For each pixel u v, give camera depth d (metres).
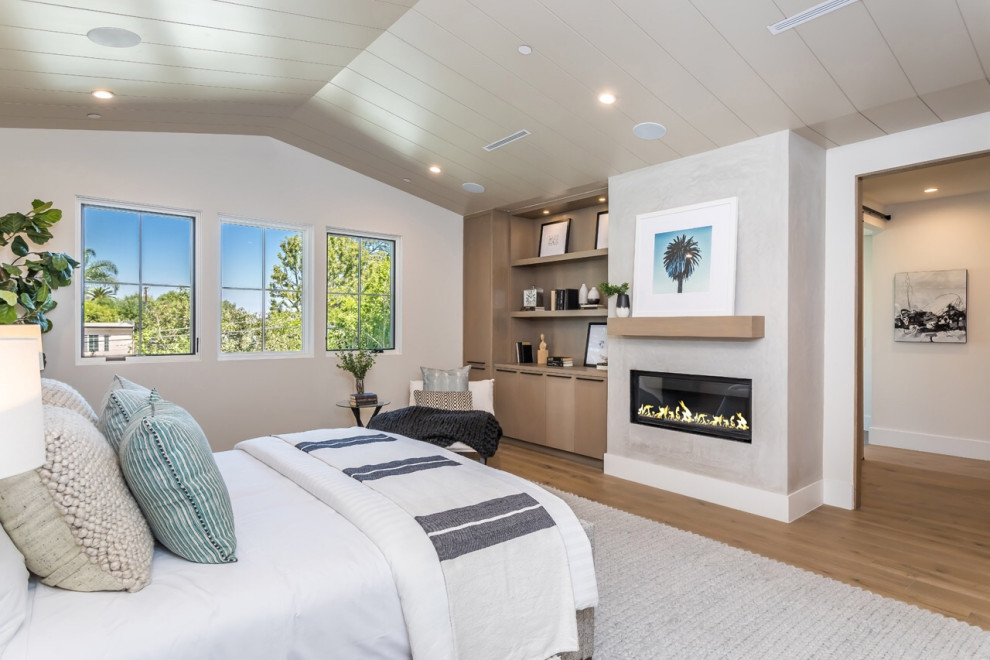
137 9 2.49
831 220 3.91
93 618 1.26
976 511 3.78
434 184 5.33
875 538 3.29
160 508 1.50
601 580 2.69
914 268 5.61
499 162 4.64
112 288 4.15
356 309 5.39
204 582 1.43
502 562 1.76
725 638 2.21
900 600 2.55
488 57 3.24
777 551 3.09
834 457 3.90
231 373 4.58
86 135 3.97
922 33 2.55
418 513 1.84
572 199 5.31
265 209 4.75
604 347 5.41
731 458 3.84
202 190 4.44
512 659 1.73
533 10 2.79
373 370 5.43
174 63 3.11
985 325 5.19
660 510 3.77
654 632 2.24
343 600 1.48
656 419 4.33
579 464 5.02
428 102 3.85
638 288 4.34
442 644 1.57
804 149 3.71
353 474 2.24
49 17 2.46
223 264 4.65
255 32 2.89
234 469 2.46
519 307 6.08
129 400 1.83
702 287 3.92
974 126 3.30
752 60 2.91
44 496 1.29
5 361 1.02
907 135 3.56
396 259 5.64
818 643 2.18
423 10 2.92
